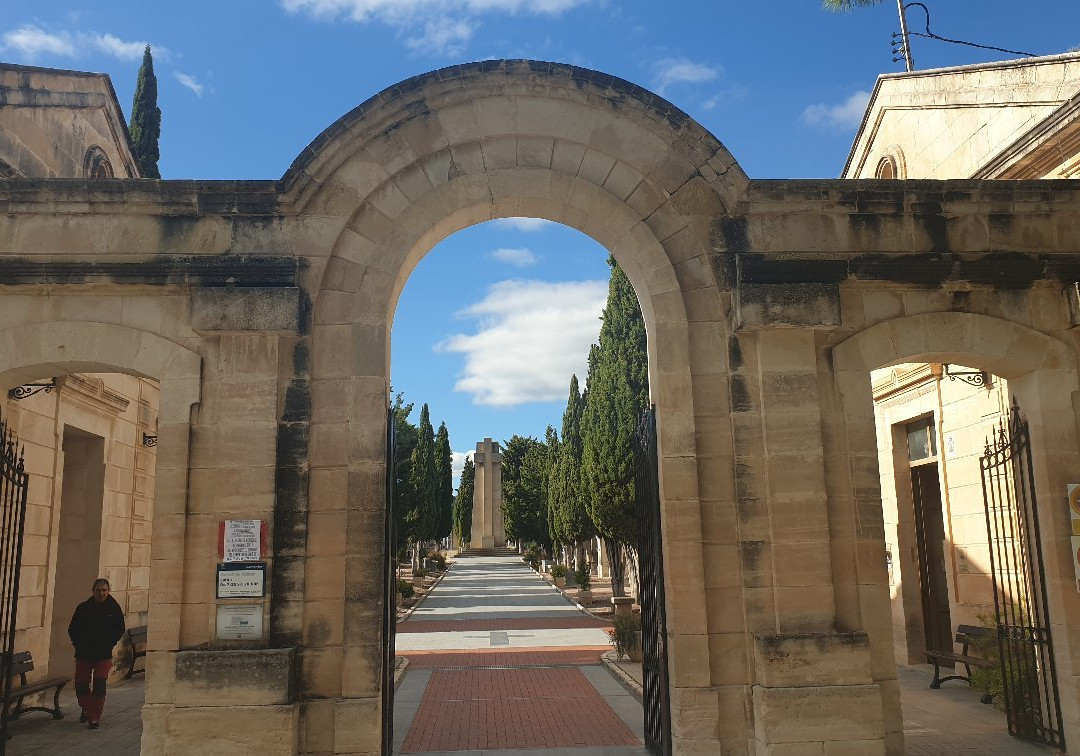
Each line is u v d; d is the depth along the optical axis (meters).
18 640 11.65
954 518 13.64
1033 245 9.64
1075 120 10.54
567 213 9.87
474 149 9.52
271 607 8.44
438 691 14.09
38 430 12.11
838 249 9.46
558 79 9.45
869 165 17.31
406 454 42.53
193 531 8.58
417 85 9.34
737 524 8.88
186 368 8.88
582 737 10.62
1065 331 9.59
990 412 12.46
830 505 8.99
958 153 13.91
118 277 8.97
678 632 8.60
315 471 8.76
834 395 9.24
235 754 8.00
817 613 8.66
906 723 10.70
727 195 9.44
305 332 9.02
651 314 9.38
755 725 8.47
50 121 14.06
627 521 21.23
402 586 31.44
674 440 8.98
